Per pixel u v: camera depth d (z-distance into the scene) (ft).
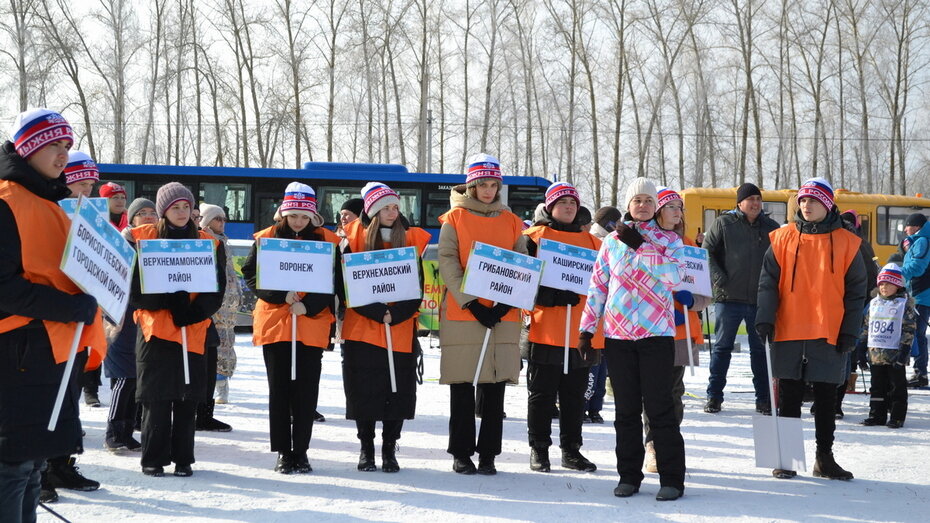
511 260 20.25
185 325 19.48
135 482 19.30
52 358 12.26
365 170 81.35
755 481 20.57
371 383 20.53
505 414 30.68
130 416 22.79
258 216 80.38
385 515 16.81
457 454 20.89
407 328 20.90
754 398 35.24
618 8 131.54
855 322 20.58
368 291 20.48
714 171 156.56
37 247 12.22
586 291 21.06
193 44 132.36
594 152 131.75
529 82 151.94
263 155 132.16
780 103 167.02
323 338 20.70
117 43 130.41
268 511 16.98
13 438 11.96
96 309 12.62
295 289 20.26
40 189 12.42
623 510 17.56
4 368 12.02
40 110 12.57
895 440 26.17
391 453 21.11
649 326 18.56
